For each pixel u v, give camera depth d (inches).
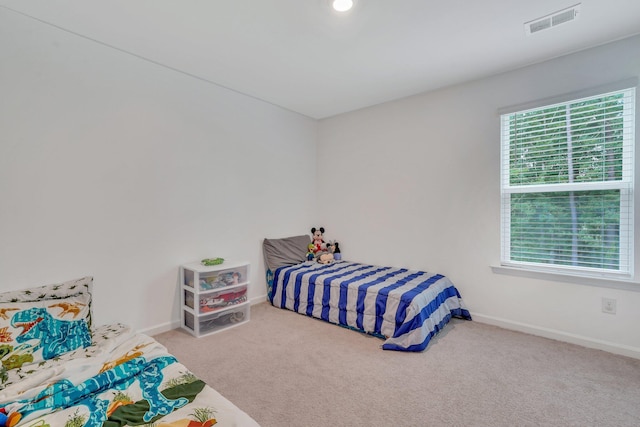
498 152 106.9
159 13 73.2
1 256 72.9
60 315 70.5
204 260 106.5
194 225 111.1
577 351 88.4
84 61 84.7
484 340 96.0
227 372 77.8
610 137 88.6
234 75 108.6
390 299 96.5
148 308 99.3
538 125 100.6
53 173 80.2
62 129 81.4
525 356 85.7
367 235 143.3
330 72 105.7
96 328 79.7
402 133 131.0
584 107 92.5
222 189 120.0
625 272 86.7
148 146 98.4
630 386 71.1
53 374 54.9
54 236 80.6
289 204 148.3
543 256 100.7
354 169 147.6
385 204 136.9
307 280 120.1
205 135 113.9
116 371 55.2
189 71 105.5
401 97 129.8
